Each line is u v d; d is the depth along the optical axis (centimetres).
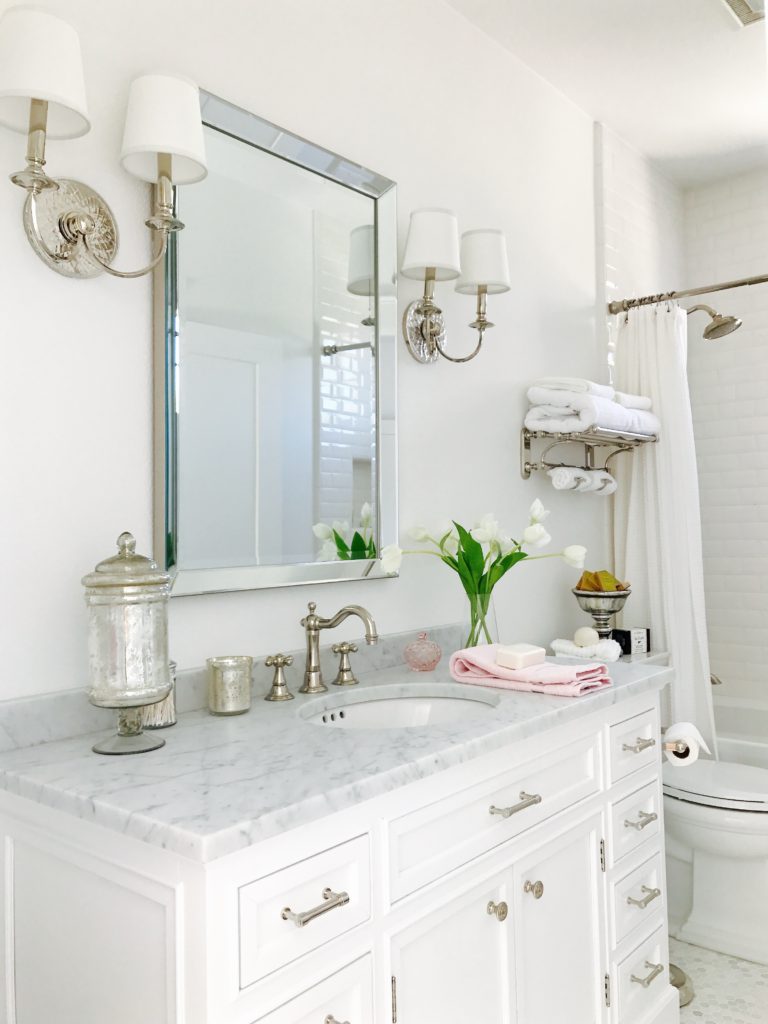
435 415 224
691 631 286
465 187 238
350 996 110
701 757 286
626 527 302
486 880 136
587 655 246
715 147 334
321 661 183
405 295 215
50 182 124
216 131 165
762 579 353
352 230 196
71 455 141
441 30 232
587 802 167
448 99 233
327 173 189
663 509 289
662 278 354
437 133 228
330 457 187
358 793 108
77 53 124
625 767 182
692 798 238
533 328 267
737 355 364
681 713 283
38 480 137
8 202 134
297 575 177
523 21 244
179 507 155
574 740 163
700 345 374
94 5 147
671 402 291
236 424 167
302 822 100
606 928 172
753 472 358
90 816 101
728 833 232
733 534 362
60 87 119
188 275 158
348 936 109
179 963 94
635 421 271
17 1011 119
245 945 95
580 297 294
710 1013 212
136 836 95
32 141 121
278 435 176
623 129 317
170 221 138
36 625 136
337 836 108
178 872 94
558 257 282
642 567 296
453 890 129
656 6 237
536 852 150
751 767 263
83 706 137
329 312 189
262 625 173
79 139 144
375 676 190
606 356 304
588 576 269
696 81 281
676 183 371
